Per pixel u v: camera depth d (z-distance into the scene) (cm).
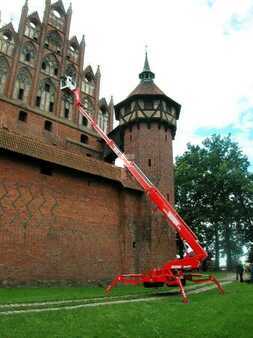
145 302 1456
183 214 4441
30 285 1977
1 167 2044
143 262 2602
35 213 2123
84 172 2430
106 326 938
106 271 2384
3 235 1942
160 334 876
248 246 4500
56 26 3478
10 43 3047
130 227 2631
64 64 3391
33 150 2202
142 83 3434
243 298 1559
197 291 1986
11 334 823
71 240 2256
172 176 3062
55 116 3156
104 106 3712
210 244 4631
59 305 1320
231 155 4653
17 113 2888
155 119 3088
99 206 2506
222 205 4191
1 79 2891
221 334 884
